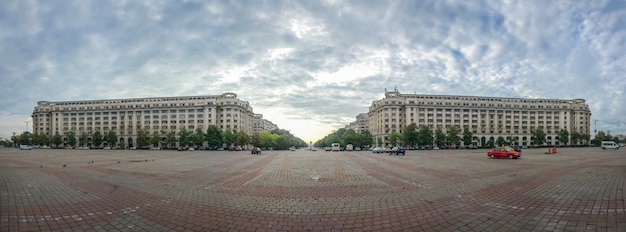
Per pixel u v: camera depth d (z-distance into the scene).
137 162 28.08
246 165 24.47
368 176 15.89
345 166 23.17
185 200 9.19
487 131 125.88
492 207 8.12
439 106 124.38
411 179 14.41
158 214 7.45
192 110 127.75
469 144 113.44
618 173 16.34
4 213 7.52
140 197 9.66
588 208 7.91
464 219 6.94
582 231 6.00
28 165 23.48
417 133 101.50
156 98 131.00
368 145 115.00
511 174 16.33
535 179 14.03
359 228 6.29
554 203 8.59
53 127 136.75
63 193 10.38
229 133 110.62
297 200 9.20
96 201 8.99
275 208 8.10
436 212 7.59
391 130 123.44
